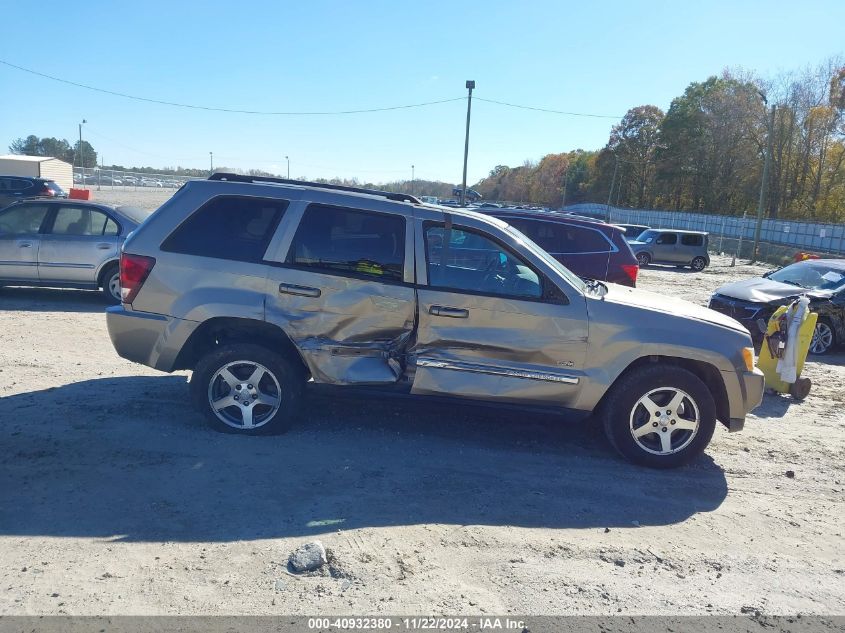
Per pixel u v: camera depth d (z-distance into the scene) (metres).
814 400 8.05
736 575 3.76
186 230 5.32
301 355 5.20
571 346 5.15
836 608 3.49
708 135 77.88
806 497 4.98
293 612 3.14
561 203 112.19
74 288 10.99
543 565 3.70
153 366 5.38
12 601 3.12
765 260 40.34
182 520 3.95
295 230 5.26
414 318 5.20
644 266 33.00
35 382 6.48
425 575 3.51
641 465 5.31
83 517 3.92
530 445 5.61
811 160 62.75
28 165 46.25
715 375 5.30
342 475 4.71
